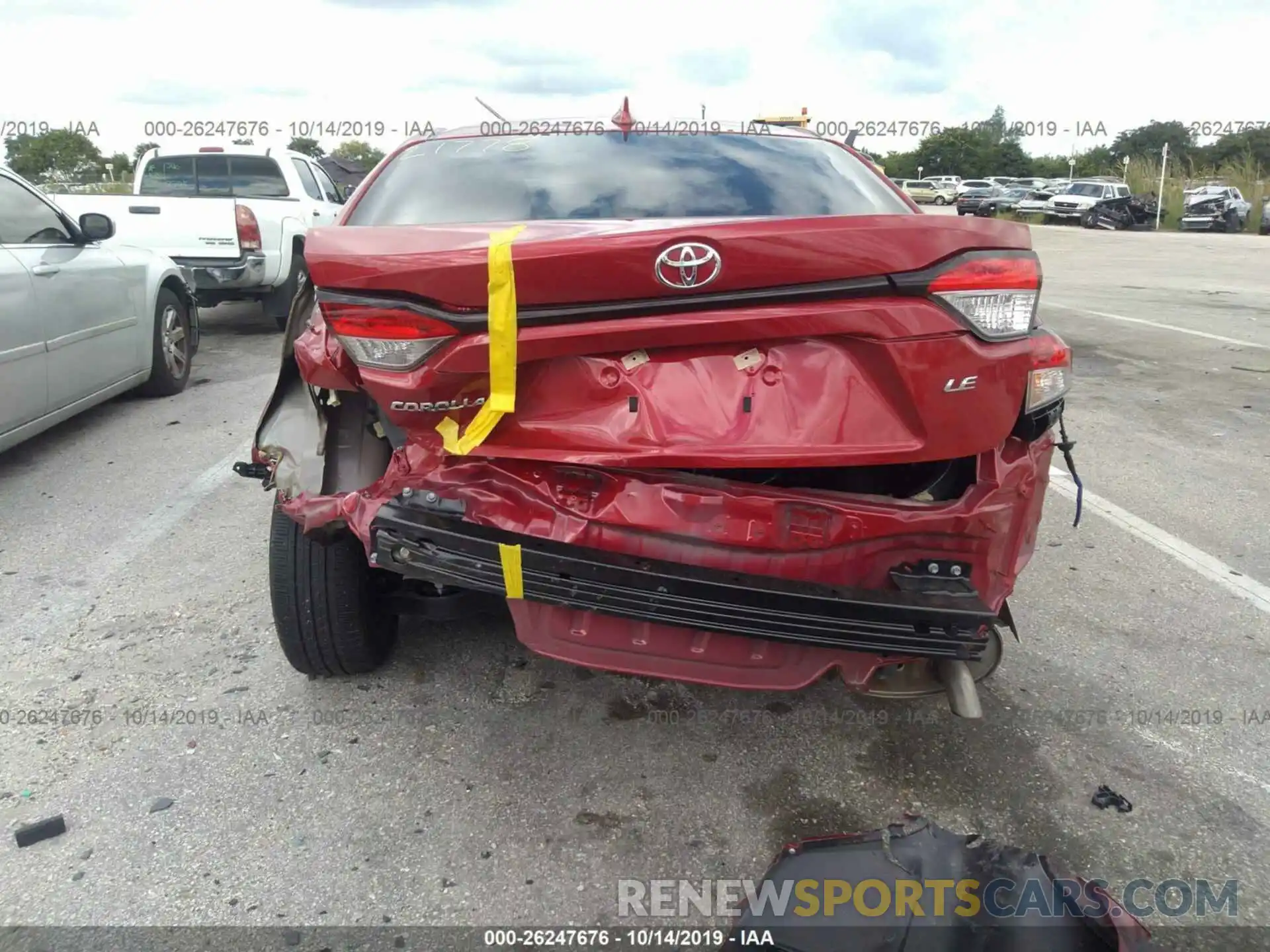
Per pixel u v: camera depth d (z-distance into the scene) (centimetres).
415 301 210
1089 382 767
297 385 273
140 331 622
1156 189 3897
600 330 207
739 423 216
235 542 420
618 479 224
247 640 336
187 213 859
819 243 204
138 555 407
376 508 239
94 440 571
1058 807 258
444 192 300
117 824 247
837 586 221
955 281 209
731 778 268
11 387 470
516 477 229
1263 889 231
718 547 222
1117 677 321
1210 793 264
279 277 919
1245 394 726
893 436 216
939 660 228
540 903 225
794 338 212
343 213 302
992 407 219
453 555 223
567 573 217
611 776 268
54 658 324
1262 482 522
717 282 205
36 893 225
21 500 469
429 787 263
